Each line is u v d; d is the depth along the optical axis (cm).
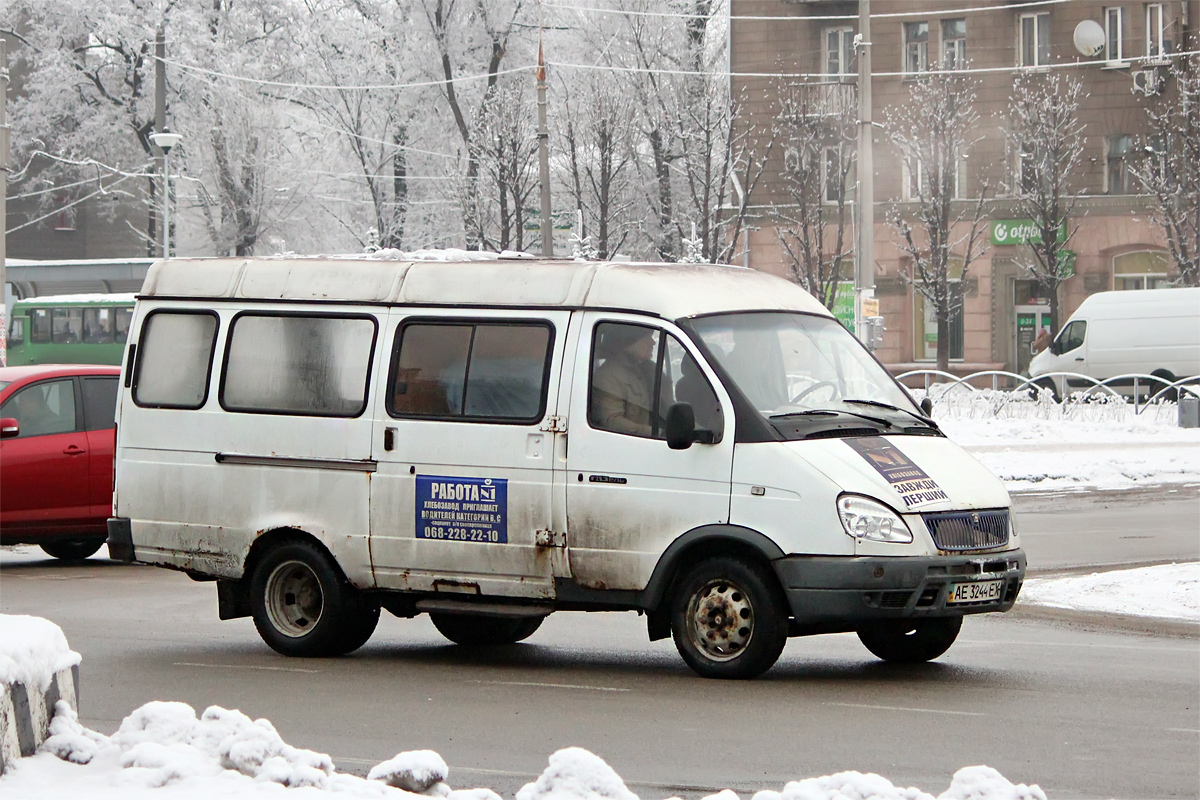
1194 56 5453
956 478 1138
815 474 1095
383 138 6278
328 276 1301
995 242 5722
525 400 1201
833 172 5878
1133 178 5597
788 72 5897
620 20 5769
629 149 5659
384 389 1254
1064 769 848
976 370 5769
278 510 1285
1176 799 786
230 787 672
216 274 1345
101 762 714
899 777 830
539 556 1184
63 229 8088
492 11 6056
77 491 1908
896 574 1073
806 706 1031
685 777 834
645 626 1496
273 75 6319
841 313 5269
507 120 5709
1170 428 3478
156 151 6144
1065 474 2898
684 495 1132
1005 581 1127
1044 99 5541
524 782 824
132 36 6456
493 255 1345
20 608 1590
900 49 5841
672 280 1192
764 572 1110
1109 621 1452
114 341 5947
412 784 679
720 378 1136
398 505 1236
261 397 1305
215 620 1509
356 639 1286
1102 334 4803
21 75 7419
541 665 1233
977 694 1076
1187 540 2045
